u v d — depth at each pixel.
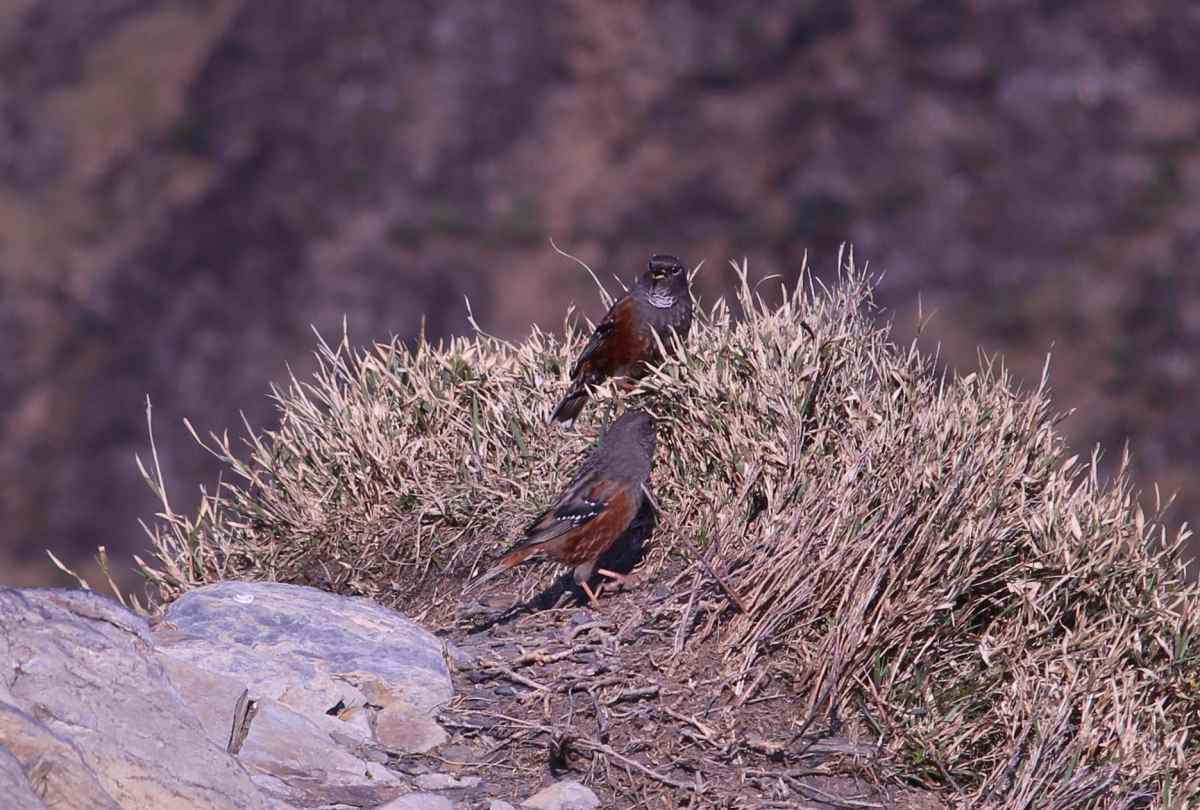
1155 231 41.97
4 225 53.97
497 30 57.03
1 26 64.81
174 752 7.54
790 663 9.19
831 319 11.22
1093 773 8.62
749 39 54.06
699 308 12.91
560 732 8.55
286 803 7.78
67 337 49.38
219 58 59.66
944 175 45.78
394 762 8.60
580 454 11.84
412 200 52.09
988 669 9.03
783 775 8.45
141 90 59.81
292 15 60.00
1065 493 10.14
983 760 8.66
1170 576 10.27
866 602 8.87
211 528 12.11
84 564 41.47
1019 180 44.72
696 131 51.53
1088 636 9.38
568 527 10.18
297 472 12.14
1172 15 48.75
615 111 53.56
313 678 9.12
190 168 55.66
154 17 63.66
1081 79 47.25
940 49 50.19
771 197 48.31
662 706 8.90
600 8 57.03
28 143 58.25
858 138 48.59
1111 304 39.88
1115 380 37.38
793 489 10.01
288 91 57.22
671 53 54.50
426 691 9.23
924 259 43.16
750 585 9.47
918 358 11.08
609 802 8.24
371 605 10.05
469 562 11.38
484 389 12.45
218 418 45.91
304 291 49.66
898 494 9.41
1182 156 44.38
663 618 9.72
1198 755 9.12
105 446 45.09
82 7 65.06
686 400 11.10
